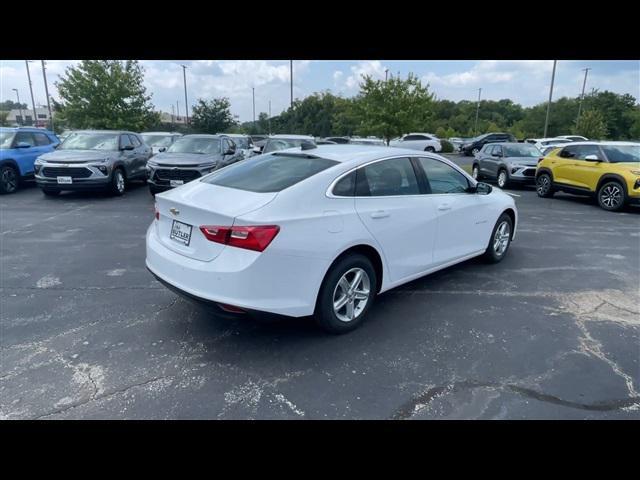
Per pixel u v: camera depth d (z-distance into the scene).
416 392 2.85
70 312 3.93
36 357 3.16
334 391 2.84
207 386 2.86
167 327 3.66
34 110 37.47
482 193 4.93
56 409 2.60
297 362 3.17
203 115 35.84
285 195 3.18
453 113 85.62
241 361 3.16
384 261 3.80
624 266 5.71
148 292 4.43
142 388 2.82
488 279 5.02
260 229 2.94
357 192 3.59
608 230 8.05
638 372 3.12
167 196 3.51
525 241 7.00
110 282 4.72
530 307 4.25
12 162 10.96
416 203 4.07
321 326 3.49
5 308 4.01
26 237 6.71
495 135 34.06
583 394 2.85
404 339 3.54
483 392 2.85
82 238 6.70
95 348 3.30
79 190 10.25
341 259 3.46
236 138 17.14
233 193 3.35
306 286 3.19
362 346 3.42
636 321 3.98
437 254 4.44
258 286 2.97
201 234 3.12
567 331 3.75
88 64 22.81
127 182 11.65
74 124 23.44
